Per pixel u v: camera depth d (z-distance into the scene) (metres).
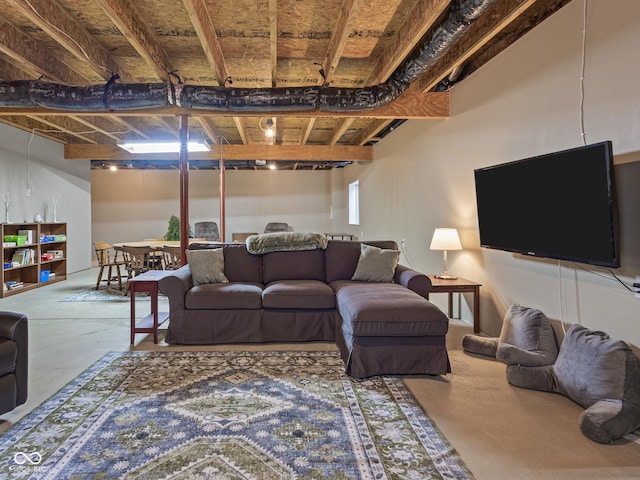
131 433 1.88
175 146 5.53
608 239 2.09
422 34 2.85
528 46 2.86
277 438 1.85
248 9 2.94
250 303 3.25
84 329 3.65
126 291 5.50
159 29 3.25
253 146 7.10
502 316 3.27
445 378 2.56
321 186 10.16
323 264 3.88
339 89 3.63
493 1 2.21
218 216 10.00
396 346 2.58
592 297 2.35
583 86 2.37
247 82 4.40
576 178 2.29
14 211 5.75
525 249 2.79
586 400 2.07
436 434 1.89
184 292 3.24
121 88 3.49
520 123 2.96
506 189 2.97
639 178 2.03
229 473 1.59
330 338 3.33
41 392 2.32
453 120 4.02
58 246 6.57
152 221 9.84
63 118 5.73
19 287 5.44
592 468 1.63
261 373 2.63
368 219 7.61
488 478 1.57
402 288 3.20
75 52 3.15
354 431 1.91
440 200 4.39
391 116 4.01
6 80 3.75
